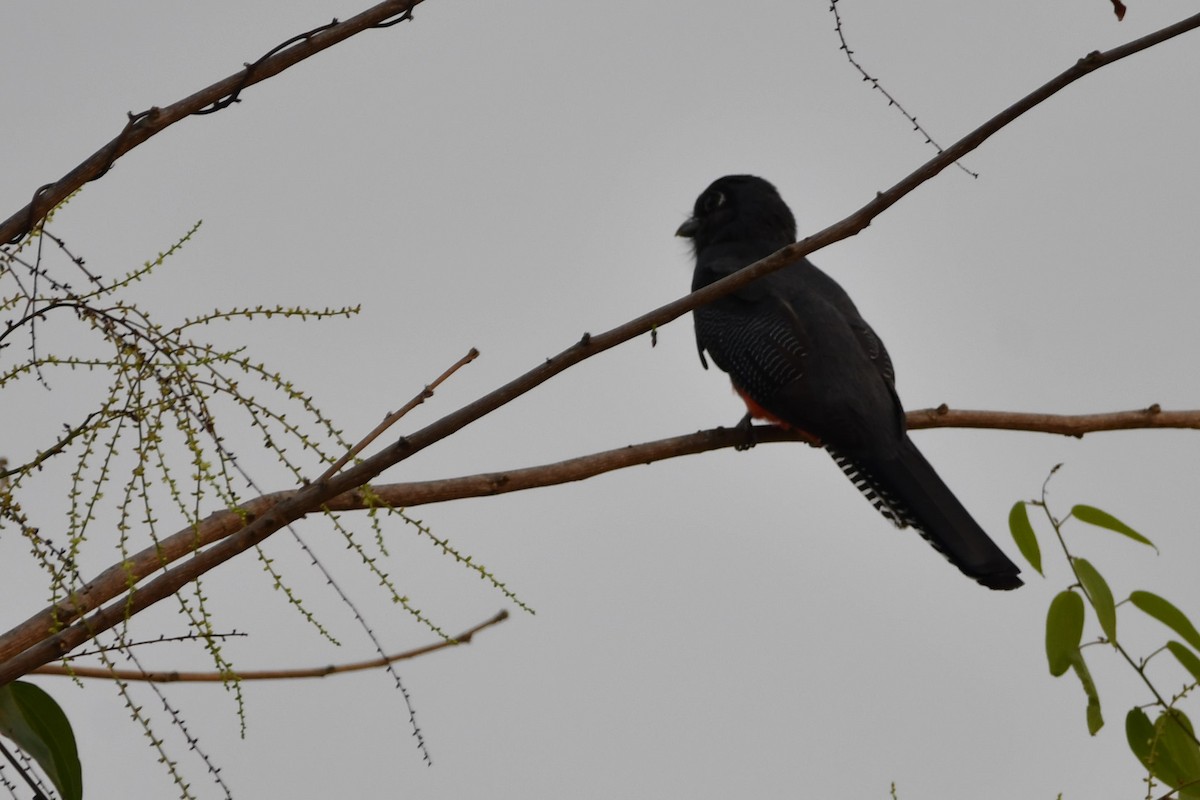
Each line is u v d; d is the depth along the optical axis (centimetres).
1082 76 622
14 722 603
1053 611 710
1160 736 677
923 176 624
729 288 618
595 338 605
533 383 595
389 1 601
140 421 528
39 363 550
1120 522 723
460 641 780
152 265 576
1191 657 692
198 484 522
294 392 550
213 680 697
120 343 541
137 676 650
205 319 555
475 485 802
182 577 545
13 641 569
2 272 558
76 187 564
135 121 570
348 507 725
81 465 526
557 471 865
